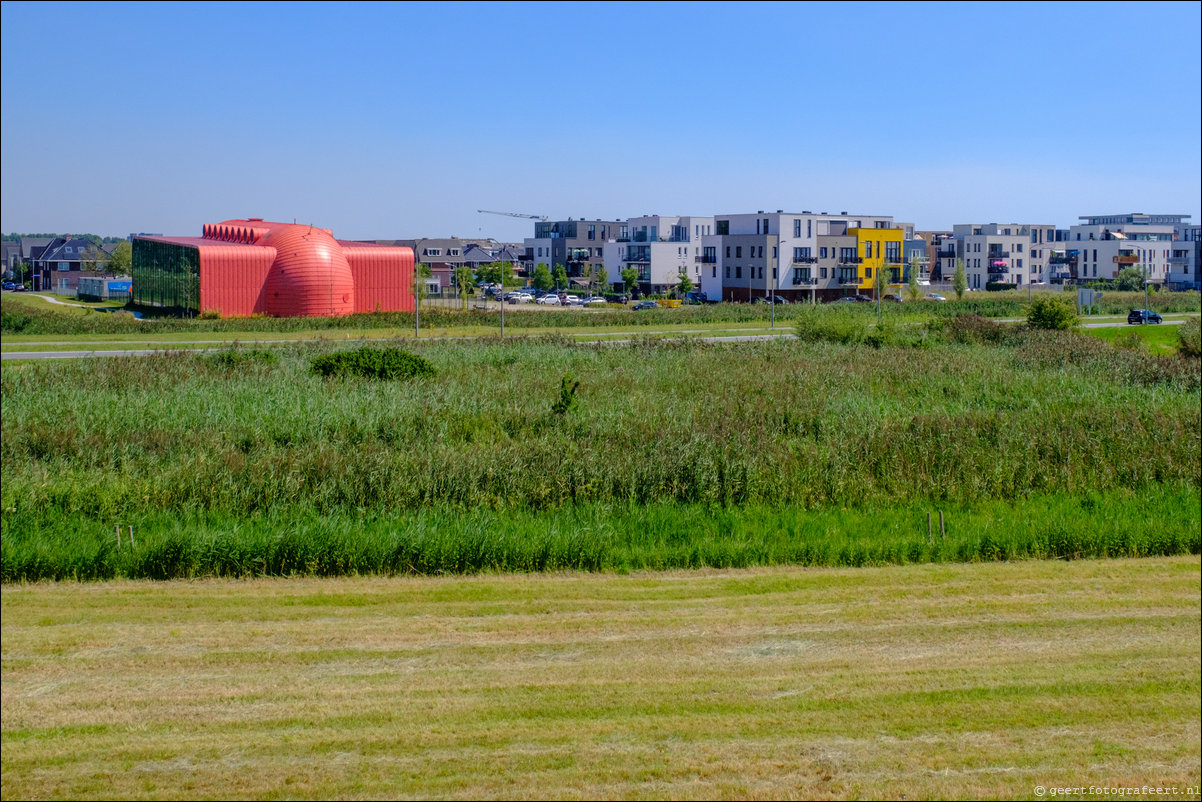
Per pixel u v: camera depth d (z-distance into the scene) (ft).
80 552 42.60
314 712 30.12
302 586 41.47
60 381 90.38
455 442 69.36
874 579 42.34
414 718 29.81
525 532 47.14
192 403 78.38
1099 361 115.24
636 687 31.86
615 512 52.34
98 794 25.86
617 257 361.51
